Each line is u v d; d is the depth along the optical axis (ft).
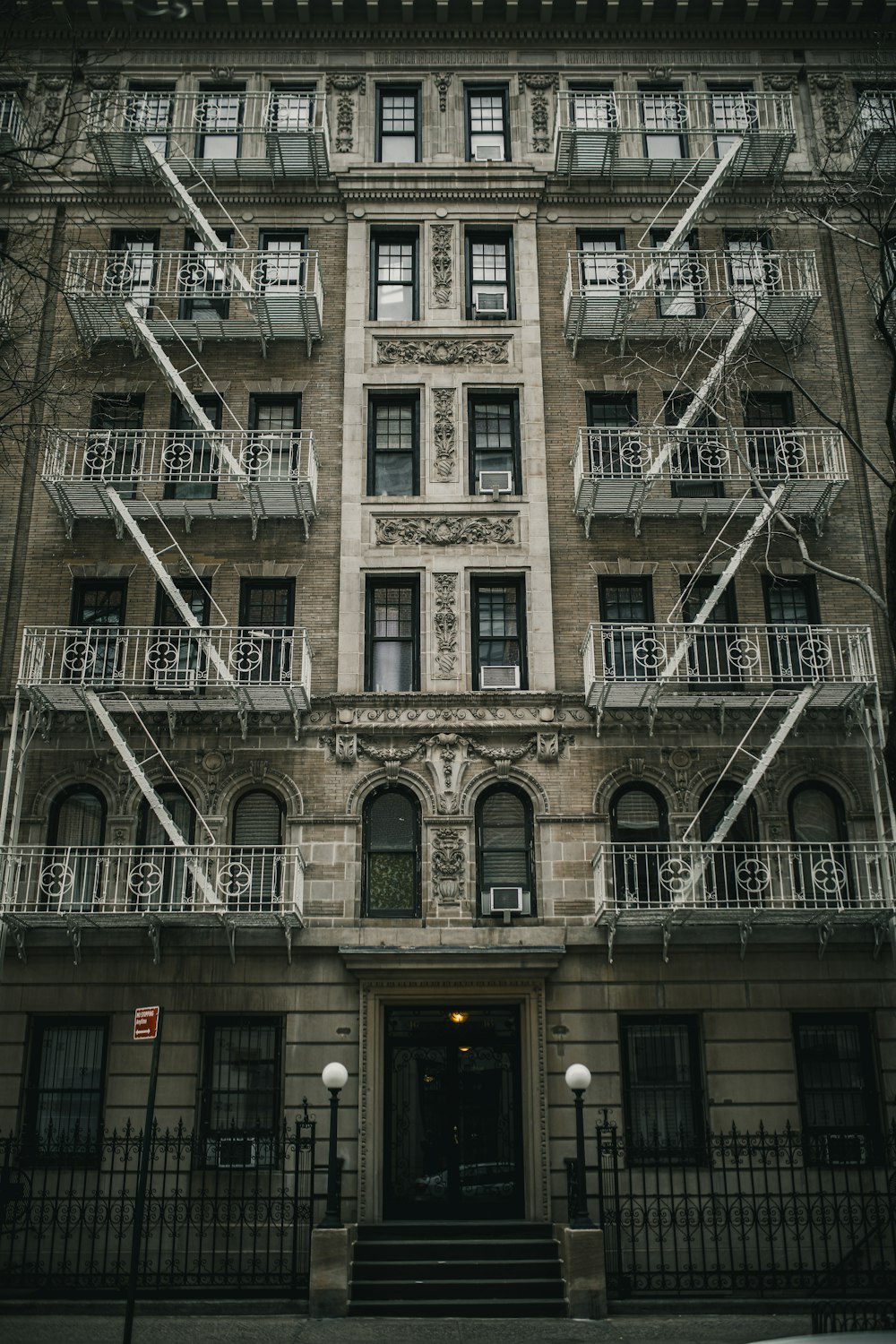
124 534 72.90
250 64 82.02
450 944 64.90
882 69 81.56
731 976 64.90
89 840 68.49
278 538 72.69
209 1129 63.26
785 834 67.97
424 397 75.05
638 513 71.77
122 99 78.69
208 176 79.51
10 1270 56.75
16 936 64.59
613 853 65.31
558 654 70.59
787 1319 51.55
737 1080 63.36
